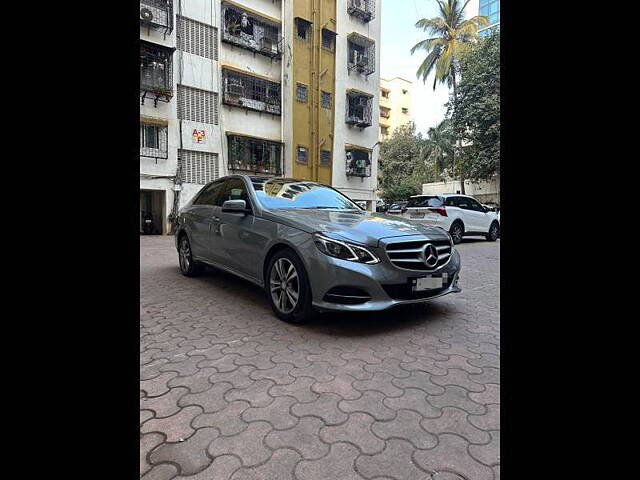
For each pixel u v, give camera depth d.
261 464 1.38
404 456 1.43
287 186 4.03
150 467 1.36
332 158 20.45
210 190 4.68
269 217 3.30
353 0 21.22
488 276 5.37
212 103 16.17
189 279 4.81
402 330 2.87
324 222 3.00
